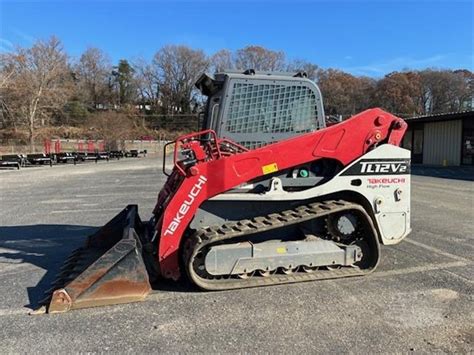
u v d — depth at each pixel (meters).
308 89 5.00
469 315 3.78
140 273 4.10
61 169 25.83
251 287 4.38
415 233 6.89
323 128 4.91
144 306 4.00
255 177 4.48
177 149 4.73
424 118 25.58
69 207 10.16
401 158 4.82
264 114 4.89
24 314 3.88
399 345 3.26
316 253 4.56
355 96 76.25
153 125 89.00
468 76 80.00
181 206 4.36
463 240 6.43
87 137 63.09
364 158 4.70
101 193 12.90
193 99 90.56
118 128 57.38
